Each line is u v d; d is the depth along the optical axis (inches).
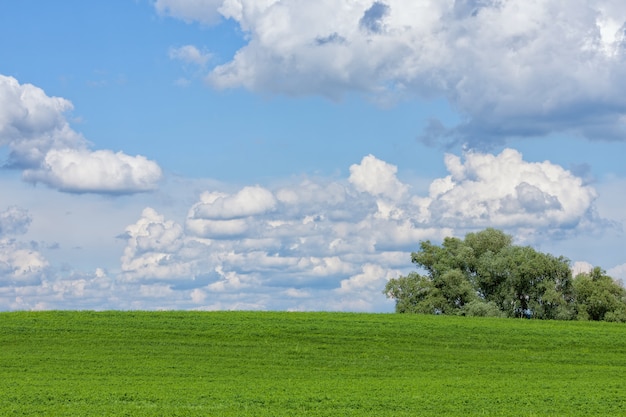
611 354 2142.0
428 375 1795.0
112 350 2025.1
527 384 1646.2
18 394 1439.5
